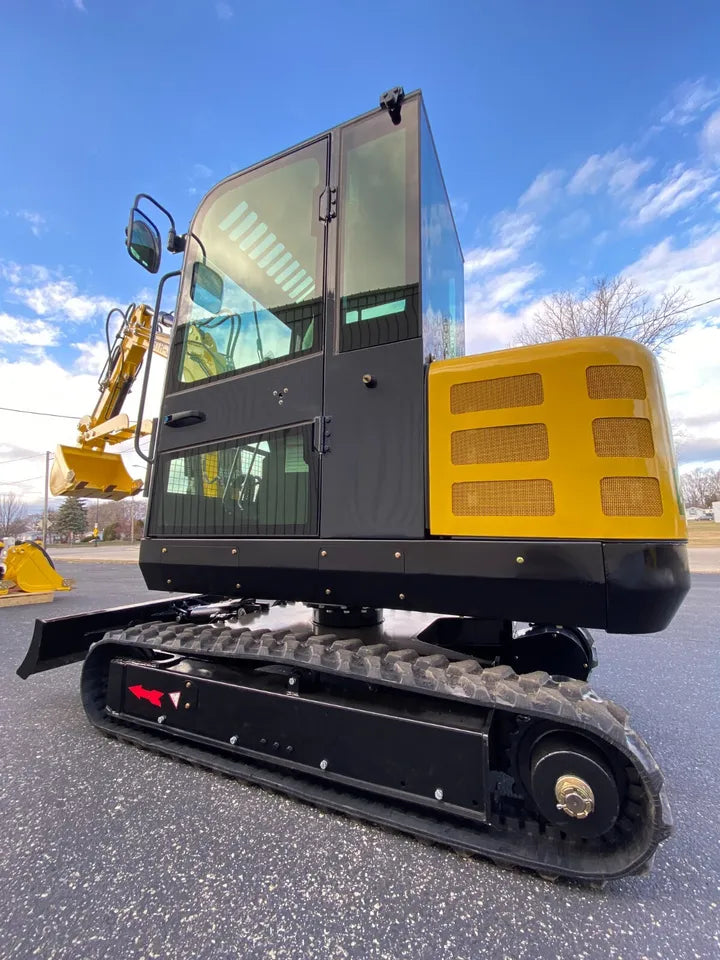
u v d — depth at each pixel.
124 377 4.78
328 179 2.32
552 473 1.73
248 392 2.38
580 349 1.75
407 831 1.77
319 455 2.14
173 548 2.49
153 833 1.84
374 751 1.88
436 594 1.88
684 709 3.14
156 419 2.71
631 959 1.30
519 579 1.73
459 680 1.79
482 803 1.66
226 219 2.61
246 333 2.46
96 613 3.12
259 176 2.54
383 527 1.97
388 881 1.60
